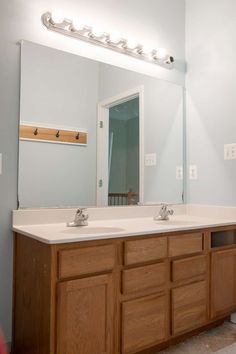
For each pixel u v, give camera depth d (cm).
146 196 258
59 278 150
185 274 198
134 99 254
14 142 196
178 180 275
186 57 279
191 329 202
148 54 257
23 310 175
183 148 278
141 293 178
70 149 220
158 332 184
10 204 192
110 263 167
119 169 244
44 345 152
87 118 229
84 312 156
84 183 226
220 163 250
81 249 157
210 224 214
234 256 229
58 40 214
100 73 235
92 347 158
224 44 251
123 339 169
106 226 201
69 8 217
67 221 212
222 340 210
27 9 201
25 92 200
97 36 228
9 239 190
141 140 258
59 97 215
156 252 185
